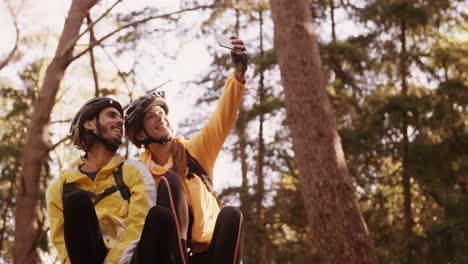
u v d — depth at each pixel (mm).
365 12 20859
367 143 18781
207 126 4199
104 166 3854
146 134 4145
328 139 9094
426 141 19219
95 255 3652
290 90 9352
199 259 3854
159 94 4207
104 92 13180
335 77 20312
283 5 9602
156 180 4070
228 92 4164
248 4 12680
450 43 20750
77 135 3953
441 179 18953
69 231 3609
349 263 8602
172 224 3494
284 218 20047
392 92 20719
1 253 19922
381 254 17281
